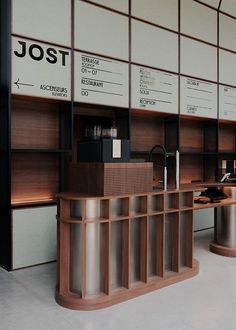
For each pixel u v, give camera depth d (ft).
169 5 19.12
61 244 10.50
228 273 13.23
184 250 13.24
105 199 10.35
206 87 21.40
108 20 16.46
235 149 26.02
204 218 21.70
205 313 9.77
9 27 13.33
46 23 14.35
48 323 9.14
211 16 21.57
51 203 15.02
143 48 17.95
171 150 20.62
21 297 10.91
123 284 11.10
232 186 16.06
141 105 17.94
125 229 11.01
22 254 13.94
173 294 11.12
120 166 10.84
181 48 19.84
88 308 9.89
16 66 13.55
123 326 8.97
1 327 8.92
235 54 23.36
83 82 15.64
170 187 13.17
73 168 11.75
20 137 15.26
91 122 18.47
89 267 10.48
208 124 23.25
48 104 16.15
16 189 15.23
